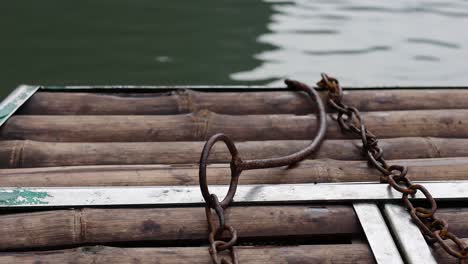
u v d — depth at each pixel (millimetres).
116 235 2455
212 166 2928
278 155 3127
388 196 2613
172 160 3070
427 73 6762
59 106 3523
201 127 3340
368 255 2391
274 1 9328
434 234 2342
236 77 6551
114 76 6562
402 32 8055
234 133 3344
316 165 2949
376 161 2889
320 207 2592
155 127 3326
